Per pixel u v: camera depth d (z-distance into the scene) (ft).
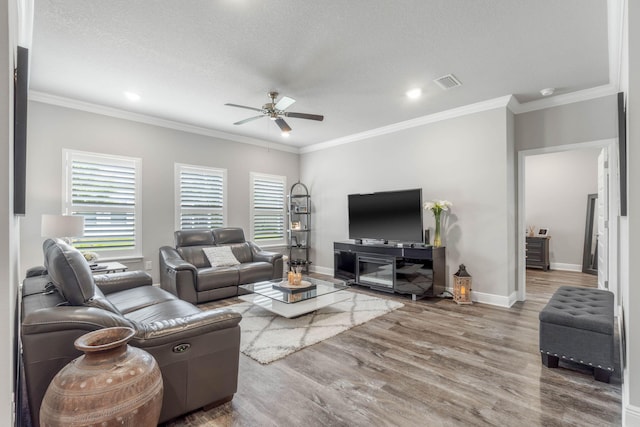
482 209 14.11
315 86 12.18
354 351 9.14
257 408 6.47
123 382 4.25
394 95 13.08
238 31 8.61
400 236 16.03
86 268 6.01
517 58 10.04
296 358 8.73
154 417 4.56
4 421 4.09
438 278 14.61
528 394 6.93
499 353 8.95
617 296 12.02
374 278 16.31
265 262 16.65
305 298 11.79
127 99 13.47
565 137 13.11
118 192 14.98
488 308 13.21
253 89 12.44
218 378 6.39
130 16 7.94
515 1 7.39
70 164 13.61
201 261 16.03
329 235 21.02
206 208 18.16
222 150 18.89
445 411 6.36
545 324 8.07
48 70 10.84
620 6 7.25
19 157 5.51
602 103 12.34
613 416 6.17
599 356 7.39
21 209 5.53
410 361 8.50
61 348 5.02
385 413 6.31
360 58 10.06
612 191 12.26
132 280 10.85
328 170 21.06
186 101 13.71
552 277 19.90
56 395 4.09
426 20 8.11
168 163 16.66
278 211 21.84
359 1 7.40
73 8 7.58
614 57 9.83
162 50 9.58
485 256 14.05
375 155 18.33
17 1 5.85
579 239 22.11
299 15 7.91
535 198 23.91
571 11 7.71
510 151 13.79
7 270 4.07
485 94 13.00
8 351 4.09
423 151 16.15
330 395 6.94
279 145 21.85
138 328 5.60
